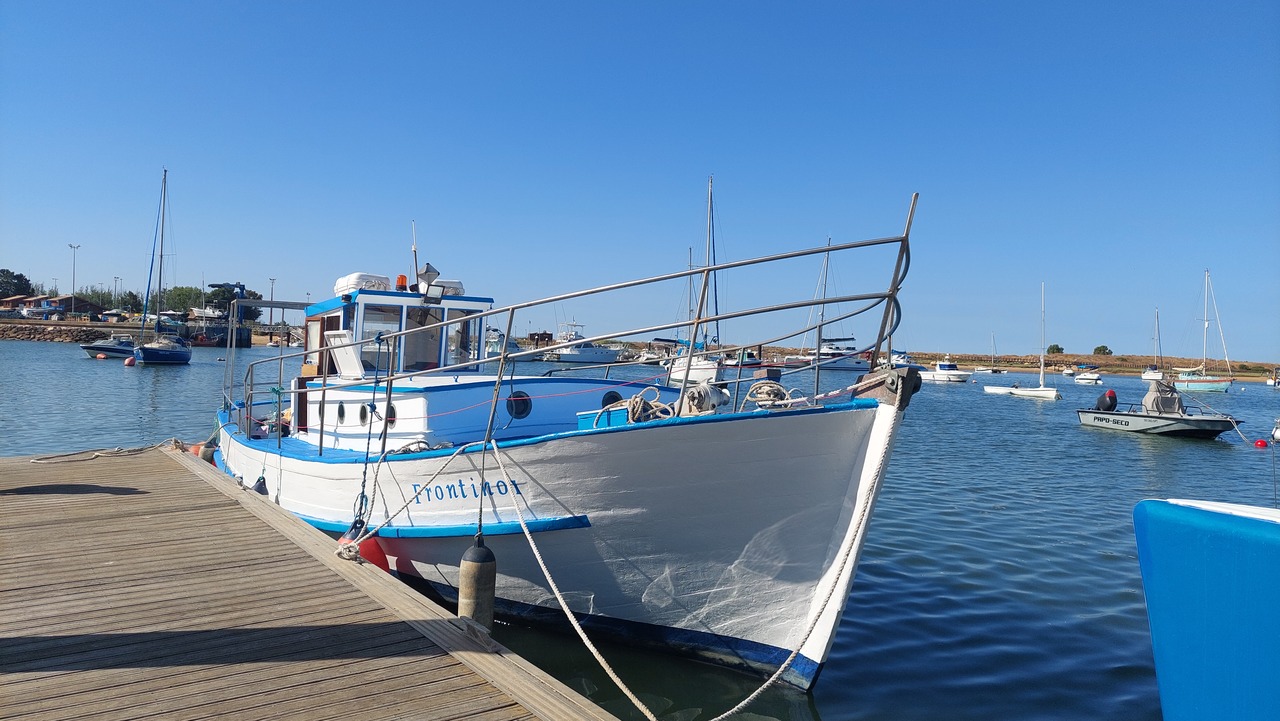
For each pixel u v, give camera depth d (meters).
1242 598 3.86
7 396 30.38
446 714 4.12
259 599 5.82
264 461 9.52
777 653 6.33
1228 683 3.95
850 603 8.62
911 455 21.64
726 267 5.80
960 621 8.06
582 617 6.80
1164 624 4.25
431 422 7.74
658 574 6.35
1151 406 28.67
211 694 4.29
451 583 7.30
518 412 8.07
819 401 6.32
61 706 4.11
